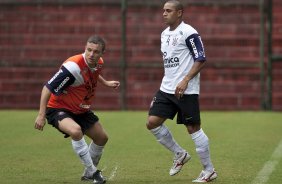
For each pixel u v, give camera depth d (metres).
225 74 65.56
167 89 27.66
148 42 67.69
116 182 27.83
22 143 40.53
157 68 65.88
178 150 28.17
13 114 58.19
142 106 65.06
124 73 63.56
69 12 68.81
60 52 67.75
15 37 68.25
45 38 68.25
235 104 65.19
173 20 27.47
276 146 39.41
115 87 28.91
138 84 65.75
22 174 29.89
